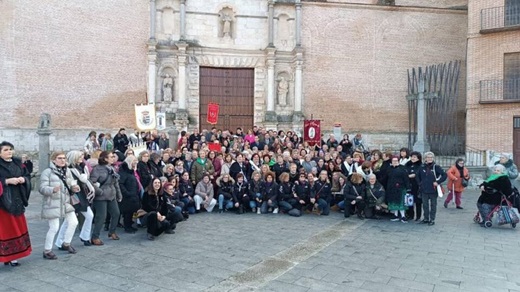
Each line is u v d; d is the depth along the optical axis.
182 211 11.77
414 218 12.10
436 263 7.54
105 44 23.75
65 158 7.86
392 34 27.14
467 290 6.19
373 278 6.67
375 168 13.13
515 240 9.38
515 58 22.56
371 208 12.06
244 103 26.44
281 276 6.73
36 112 22.34
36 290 6.04
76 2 23.14
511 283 6.52
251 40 26.27
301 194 12.56
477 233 10.10
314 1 26.23
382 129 26.98
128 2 24.28
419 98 19.66
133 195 9.65
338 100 26.58
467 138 23.83
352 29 26.77
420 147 19.28
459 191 13.66
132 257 7.79
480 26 23.44
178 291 6.04
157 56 24.81
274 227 10.69
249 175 13.70
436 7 27.33
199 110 25.67
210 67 25.97
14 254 7.05
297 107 25.89
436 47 27.34
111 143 17.77
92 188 8.31
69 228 8.01
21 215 7.22
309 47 26.28
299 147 16.17
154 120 18.22
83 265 7.27
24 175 7.25
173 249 8.39
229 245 8.73
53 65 22.70
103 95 23.69
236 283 6.39
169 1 25.06
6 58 21.77
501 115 22.84
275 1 25.83
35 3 22.31
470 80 23.81
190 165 13.45
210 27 25.75
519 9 22.38
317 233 10.00
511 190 10.70
